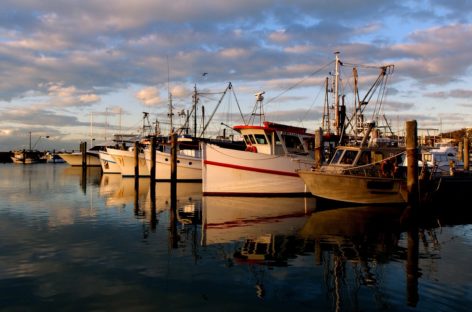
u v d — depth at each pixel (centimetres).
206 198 2884
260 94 3158
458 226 1845
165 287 1015
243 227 1819
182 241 1529
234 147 4128
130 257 1292
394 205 2447
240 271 1148
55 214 2177
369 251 1382
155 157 4344
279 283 1048
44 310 870
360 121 3253
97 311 866
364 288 1009
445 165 3120
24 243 1480
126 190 3575
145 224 1888
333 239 1573
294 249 1409
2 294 964
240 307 890
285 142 3066
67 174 6006
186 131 5544
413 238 1594
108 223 1908
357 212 2241
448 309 873
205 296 955
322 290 997
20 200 2798
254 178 2938
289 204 2578
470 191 2442
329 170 2562
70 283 1041
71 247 1423
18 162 11450
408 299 935
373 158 2556
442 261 1258
